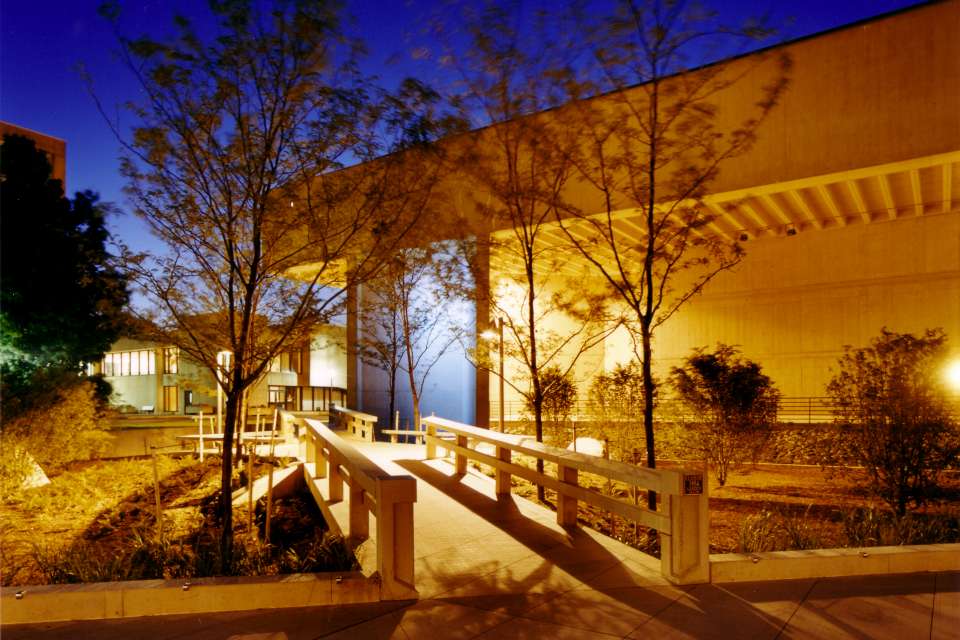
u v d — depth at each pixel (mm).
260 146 8336
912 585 5711
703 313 32656
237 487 12867
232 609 5141
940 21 17469
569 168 11391
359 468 6438
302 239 9156
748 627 4770
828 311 29969
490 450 17672
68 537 9398
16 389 15016
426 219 9961
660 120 10906
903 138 17797
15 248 16422
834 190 23484
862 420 12500
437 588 5715
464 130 10367
